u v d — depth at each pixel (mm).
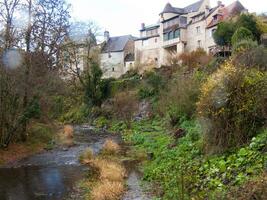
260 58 15891
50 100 33469
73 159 20594
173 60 44500
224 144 12461
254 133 12039
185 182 10898
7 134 22844
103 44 72562
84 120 47094
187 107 24359
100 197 12609
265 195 7598
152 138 24844
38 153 22844
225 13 48969
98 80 50906
